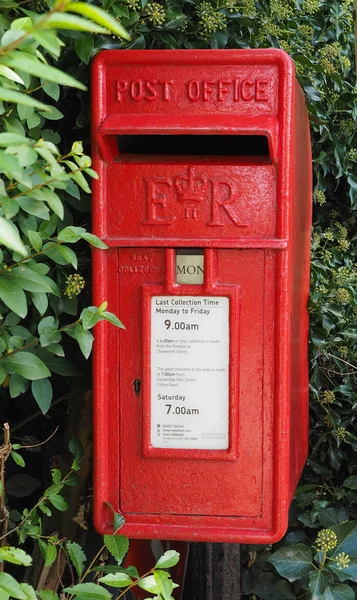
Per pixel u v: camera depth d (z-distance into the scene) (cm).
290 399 189
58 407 255
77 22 98
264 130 168
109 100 175
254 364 179
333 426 285
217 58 171
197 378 180
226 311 178
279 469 181
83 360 228
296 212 192
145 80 174
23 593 125
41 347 193
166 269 177
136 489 185
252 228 175
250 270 177
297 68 263
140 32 216
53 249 176
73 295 197
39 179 160
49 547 183
